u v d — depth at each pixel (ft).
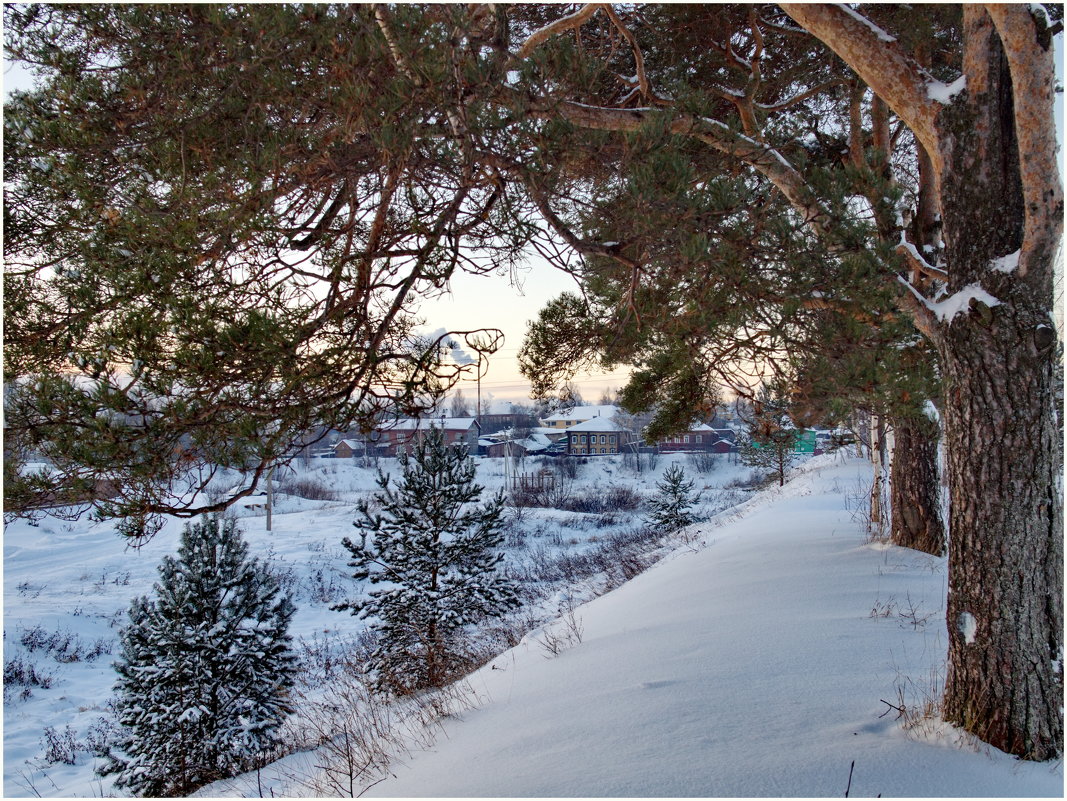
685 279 14.20
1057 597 12.57
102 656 51.75
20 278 12.31
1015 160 13.43
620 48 25.04
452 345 14.90
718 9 23.35
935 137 14.25
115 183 12.50
